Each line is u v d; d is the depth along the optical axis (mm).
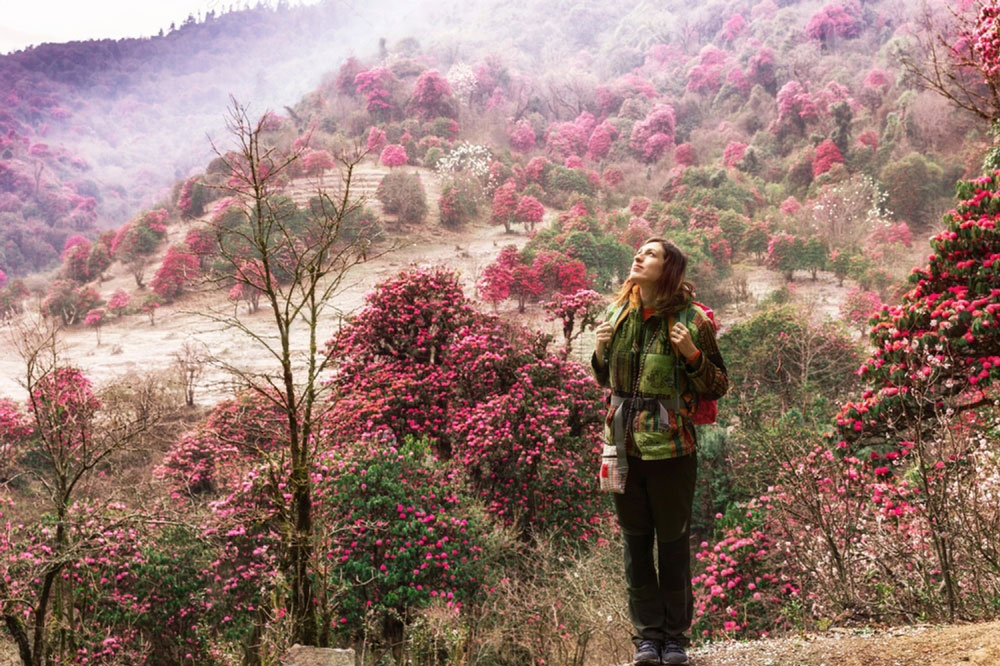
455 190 90562
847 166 94812
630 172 117062
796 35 155500
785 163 109062
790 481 6996
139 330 66312
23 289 89188
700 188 92562
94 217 168750
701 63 163125
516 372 18703
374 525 11781
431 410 19438
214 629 12352
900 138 96000
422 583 12898
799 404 21312
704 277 57219
